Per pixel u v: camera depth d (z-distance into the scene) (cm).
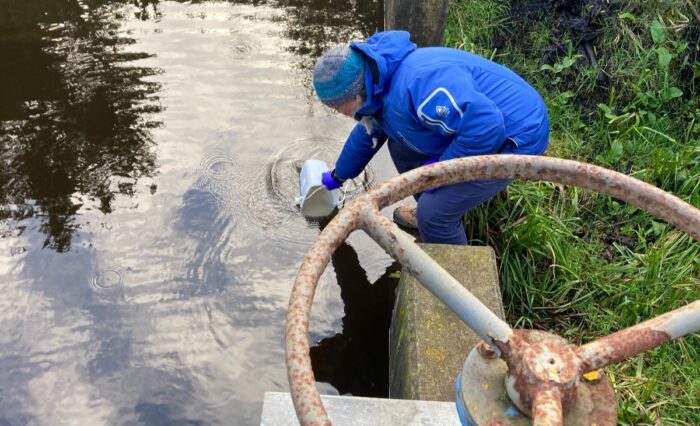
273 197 347
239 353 286
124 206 338
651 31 379
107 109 387
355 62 247
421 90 246
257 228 333
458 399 113
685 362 267
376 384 285
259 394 274
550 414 94
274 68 425
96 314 295
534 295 301
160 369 279
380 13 481
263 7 481
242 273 315
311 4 486
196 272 314
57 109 385
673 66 384
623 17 401
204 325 294
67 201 338
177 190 347
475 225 329
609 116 360
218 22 464
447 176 136
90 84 403
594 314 293
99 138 370
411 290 251
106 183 348
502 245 318
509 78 261
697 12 386
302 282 117
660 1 404
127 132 374
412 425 171
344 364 291
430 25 398
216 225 332
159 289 306
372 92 253
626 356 104
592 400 104
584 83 387
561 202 334
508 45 418
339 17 475
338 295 316
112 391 271
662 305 288
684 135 360
